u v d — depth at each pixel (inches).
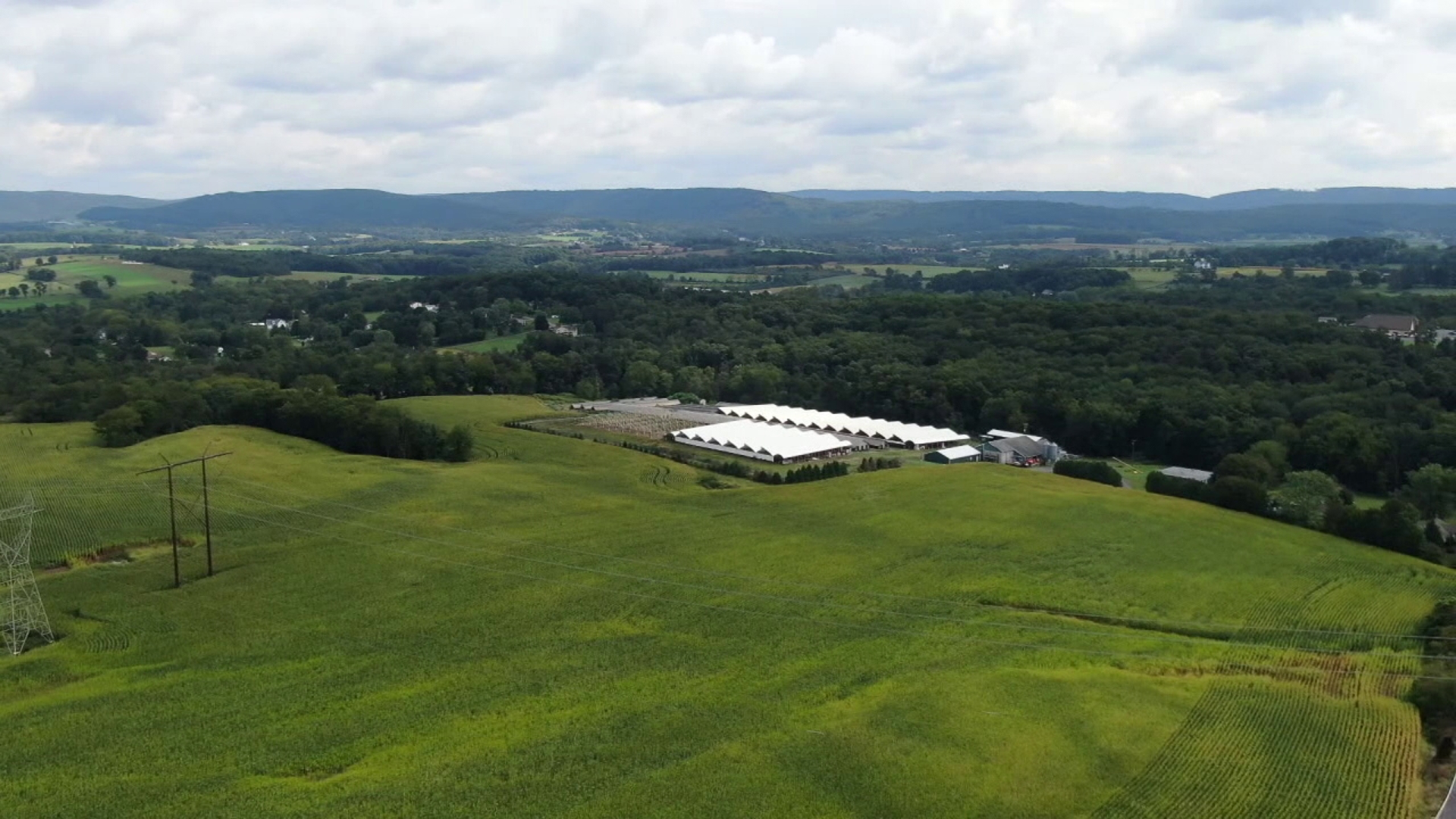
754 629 2955.2
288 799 1999.3
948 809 1974.7
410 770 2106.3
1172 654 2815.0
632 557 3646.7
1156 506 4370.1
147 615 3080.7
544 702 2444.6
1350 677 2687.0
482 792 2023.9
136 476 4648.1
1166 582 3437.5
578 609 3112.7
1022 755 2175.2
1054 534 3919.8
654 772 2097.7
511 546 3779.5
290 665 2691.9
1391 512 3983.8
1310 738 2309.3
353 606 3147.1
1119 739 2263.8
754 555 3673.7
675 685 2549.2
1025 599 3248.0
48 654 2783.0
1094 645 2866.6
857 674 2615.7
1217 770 2149.4
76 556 3614.7
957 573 3486.7
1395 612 3228.3
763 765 2121.1
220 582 3368.6
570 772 2100.1
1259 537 3983.8
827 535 3919.8
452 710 2406.5
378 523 4072.3
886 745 2204.7
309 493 4520.2
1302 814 2000.5
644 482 5002.5
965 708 2383.1
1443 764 2234.3
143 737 2276.1
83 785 2065.7
